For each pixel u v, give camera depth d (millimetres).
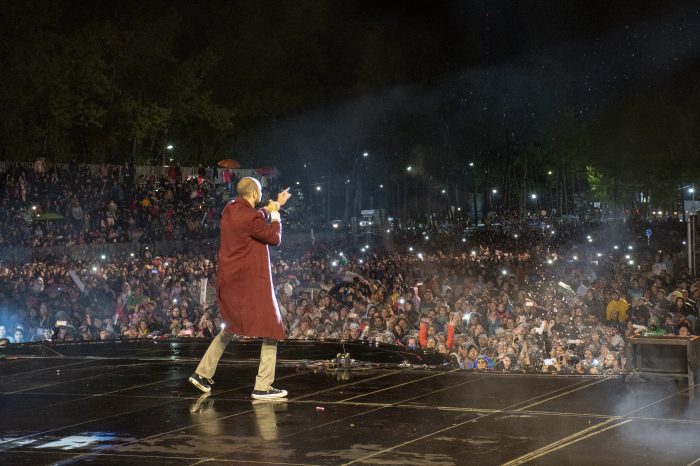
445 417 6672
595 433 6023
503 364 14156
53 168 39188
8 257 29484
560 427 6227
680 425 6164
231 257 7602
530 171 88250
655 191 75125
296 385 8289
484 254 36062
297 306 20188
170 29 56219
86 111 49969
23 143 47406
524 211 83312
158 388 8383
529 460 5418
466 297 22109
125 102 54250
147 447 6094
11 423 7035
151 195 40938
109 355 10656
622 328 17203
